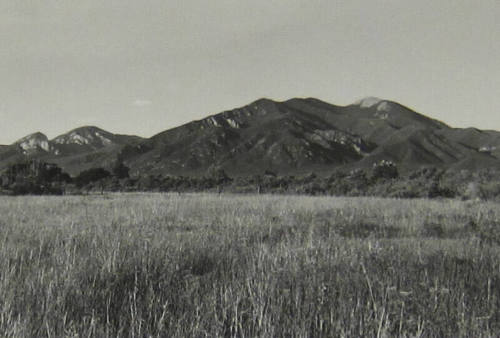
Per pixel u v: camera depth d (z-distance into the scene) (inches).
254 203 557.0
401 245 251.9
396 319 128.2
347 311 133.3
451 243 264.4
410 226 341.1
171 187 2003.0
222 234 282.0
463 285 156.9
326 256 199.0
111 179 2105.1
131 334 118.0
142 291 151.0
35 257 199.2
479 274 178.5
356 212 453.7
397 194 956.6
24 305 134.9
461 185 1075.9
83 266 175.0
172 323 123.7
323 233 295.7
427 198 870.4
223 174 2886.3
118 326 126.8
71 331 117.8
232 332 123.1
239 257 207.9
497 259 207.2
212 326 120.6
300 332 119.5
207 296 145.0
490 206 530.0
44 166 1883.6
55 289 145.8
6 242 245.4
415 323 126.3
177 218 378.9
